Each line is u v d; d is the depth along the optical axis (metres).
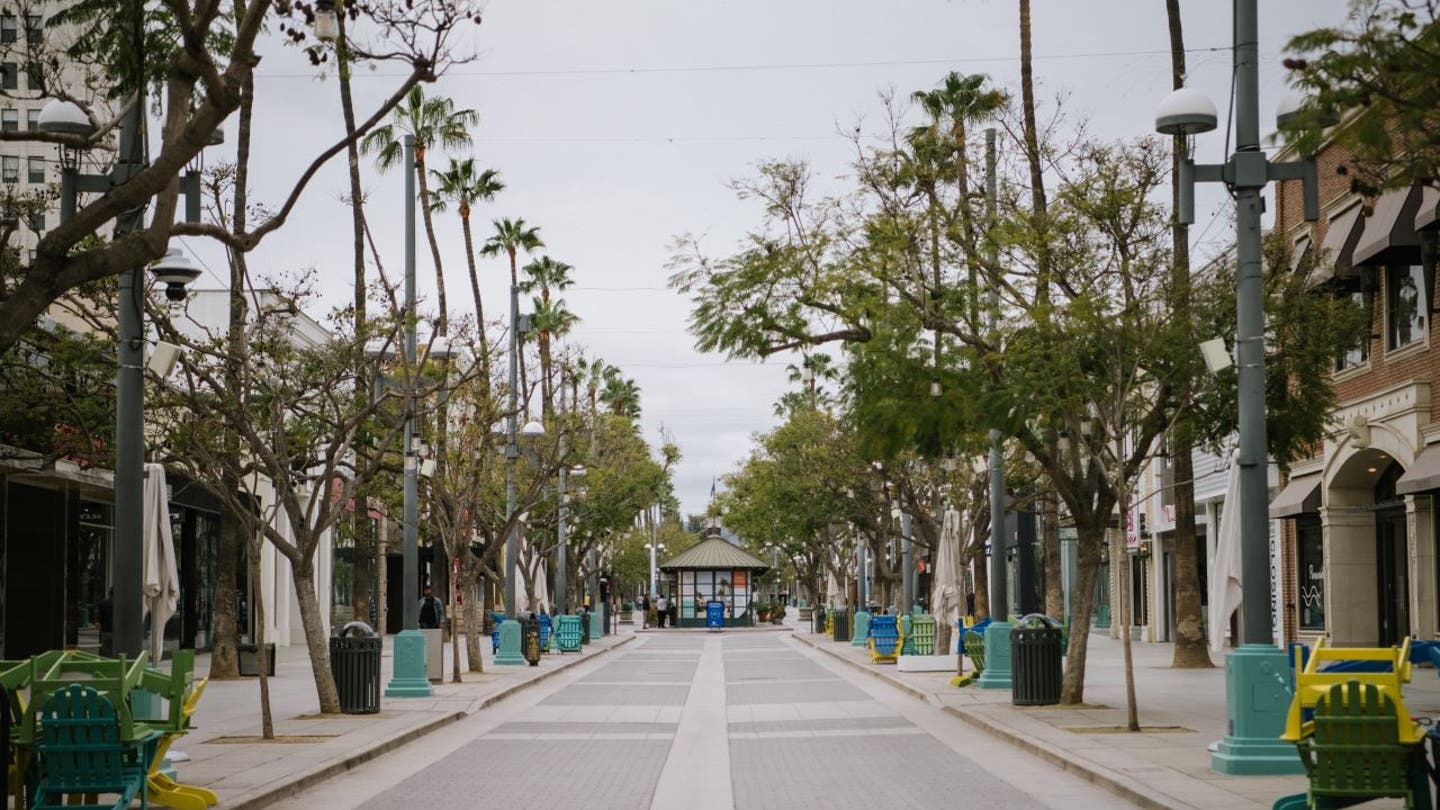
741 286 22.78
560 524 52.47
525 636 44.94
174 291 17.64
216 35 16.73
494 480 42.69
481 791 15.15
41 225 30.00
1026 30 31.61
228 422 22.75
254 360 26.84
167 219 11.87
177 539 44.69
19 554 33.50
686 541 127.75
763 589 143.62
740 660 48.44
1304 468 37.59
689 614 92.75
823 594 95.56
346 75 12.98
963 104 38.91
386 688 28.88
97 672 12.12
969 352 22.89
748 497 74.00
